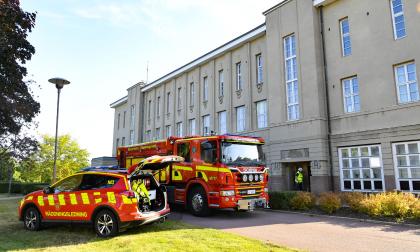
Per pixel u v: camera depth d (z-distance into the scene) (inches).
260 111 1005.8
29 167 1127.0
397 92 690.2
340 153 767.1
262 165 532.7
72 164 1948.8
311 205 553.3
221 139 492.7
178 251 274.2
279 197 583.5
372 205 467.5
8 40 757.3
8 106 805.2
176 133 1405.0
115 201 344.2
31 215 391.2
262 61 1005.2
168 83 1510.8
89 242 318.3
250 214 532.7
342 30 805.2
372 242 325.1
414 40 668.1
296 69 863.7
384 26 717.9
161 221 390.9
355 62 761.0
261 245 295.1
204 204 499.5
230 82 1120.2
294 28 875.4
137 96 1728.6
